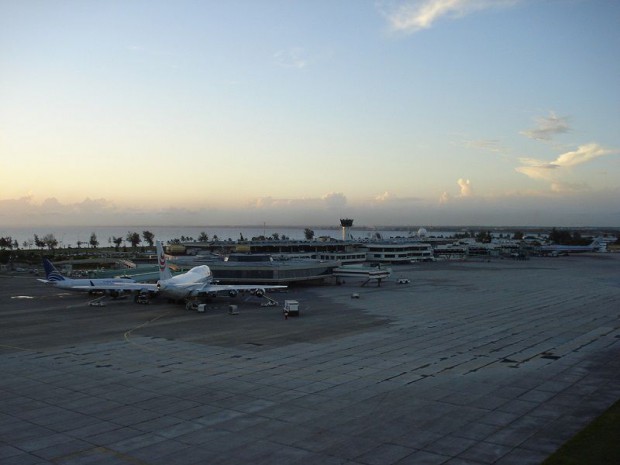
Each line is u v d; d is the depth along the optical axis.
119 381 44.44
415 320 79.25
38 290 121.38
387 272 138.75
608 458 27.00
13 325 74.44
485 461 27.14
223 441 30.48
